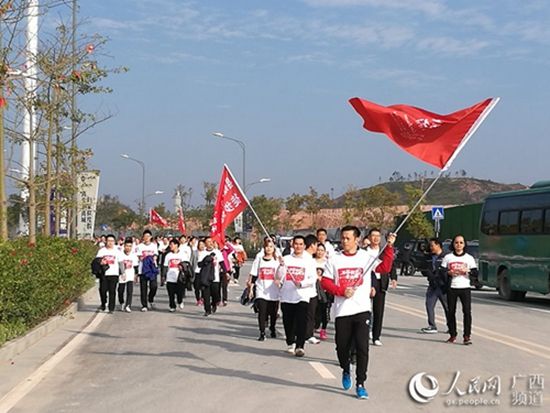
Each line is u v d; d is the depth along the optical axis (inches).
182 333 573.9
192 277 810.8
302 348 454.3
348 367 346.9
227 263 815.7
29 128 813.2
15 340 473.4
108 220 3068.4
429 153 385.4
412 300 875.4
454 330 518.3
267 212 2534.5
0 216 645.9
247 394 344.5
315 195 2637.8
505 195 949.2
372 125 390.0
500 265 943.7
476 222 1656.0
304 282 456.8
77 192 1034.1
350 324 338.6
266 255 532.4
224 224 621.3
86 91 863.7
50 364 429.1
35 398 340.2
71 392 352.5
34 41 625.3
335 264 338.6
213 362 435.2
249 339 538.3
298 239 460.1
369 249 488.1
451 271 509.4
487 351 476.4
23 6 500.7
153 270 760.3
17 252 523.8
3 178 647.1
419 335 555.8
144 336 555.2
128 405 324.5
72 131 998.4
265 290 529.3
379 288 498.0
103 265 732.7
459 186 4842.5
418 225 1859.0
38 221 1139.3
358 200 2320.4
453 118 382.0
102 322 648.4
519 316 716.0
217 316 700.7
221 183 625.0
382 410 313.7
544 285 849.5
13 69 491.5
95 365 426.3
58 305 652.7
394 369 409.7
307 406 319.6
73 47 762.8
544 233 853.8
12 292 493.7
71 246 854.5
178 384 369.4
